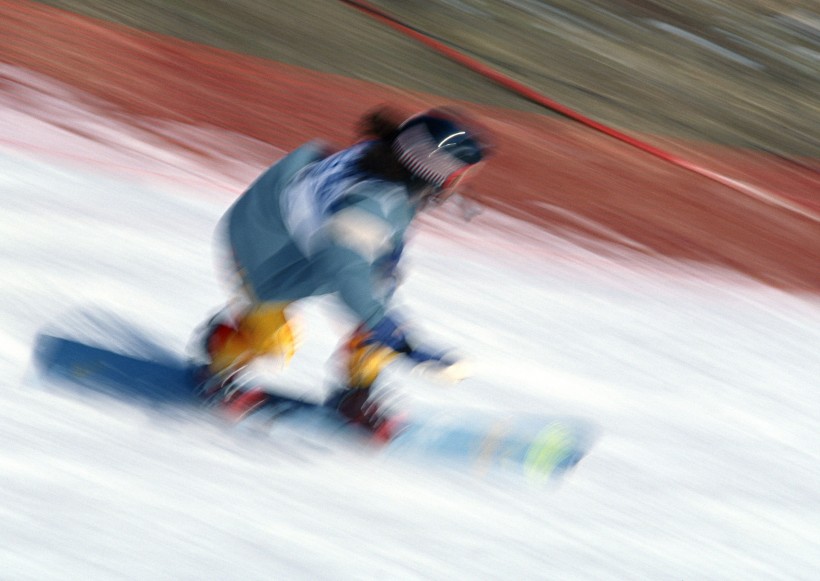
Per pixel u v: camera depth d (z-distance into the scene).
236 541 11.09
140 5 51.41
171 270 20.36
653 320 25.52
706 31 79.31
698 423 18.75
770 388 22.06
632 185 45.69
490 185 38.25
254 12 55.34
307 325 18.72
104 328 16.27
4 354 14.05
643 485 15.25
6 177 23.80
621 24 74.44
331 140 40.84
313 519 12.02
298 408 14.31
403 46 57.53
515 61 60.59
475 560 12.02
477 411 16.77
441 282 24.16
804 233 46.31
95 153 29.97
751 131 62.91
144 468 12.12
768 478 16.81
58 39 42.78
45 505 10.70
